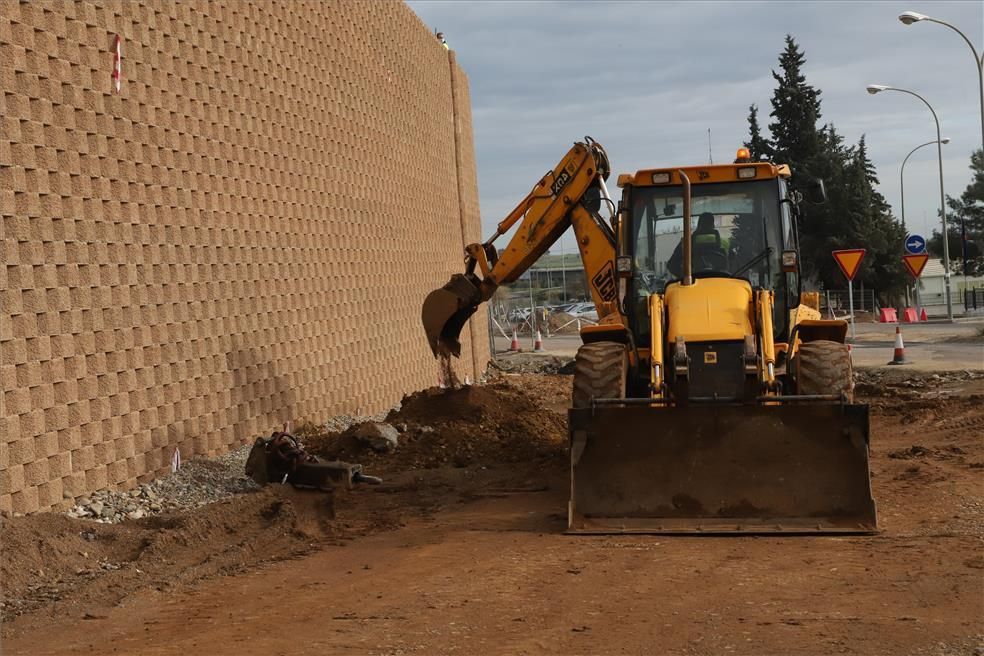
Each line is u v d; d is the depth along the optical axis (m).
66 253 10.67
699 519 9.48
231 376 14.09
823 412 9.45
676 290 10.60
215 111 14.10
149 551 9.05
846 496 9.37
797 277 11.13
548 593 7.44
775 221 11.17
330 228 17.94
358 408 18.67
